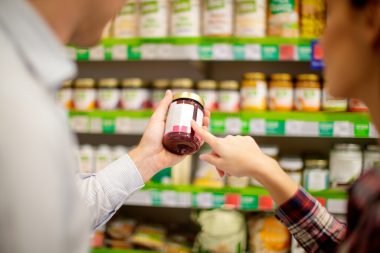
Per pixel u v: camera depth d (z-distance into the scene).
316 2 2.11
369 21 0.66
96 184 1.29
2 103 0.52
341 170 2.14
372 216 0.58
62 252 0.55
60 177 0.56
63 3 0.68
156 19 2.21
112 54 2.22
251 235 2.26
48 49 0.62
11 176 0.51
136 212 2.70
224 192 2.13
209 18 2.14
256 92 2.16
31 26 0.61
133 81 2.31
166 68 2.68
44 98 0.57
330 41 0.73
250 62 2.60
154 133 1.35
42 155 0.53
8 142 0.51
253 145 1.17
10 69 0.55
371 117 0.73
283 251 2.21
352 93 0.74
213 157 1.17
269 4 2.16
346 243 0.66
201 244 2.24
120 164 1.34
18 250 0.51
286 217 1.12
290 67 2.56
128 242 2.36
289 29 2.11
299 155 2.39
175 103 1.36
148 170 1.36
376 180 0.66
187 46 2.12
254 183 2.20
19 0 0.61
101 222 1.30
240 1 2.13
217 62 2.63
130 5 2.27
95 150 2.46
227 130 2.14
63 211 0.56
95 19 0.75
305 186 2.17
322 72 2.43
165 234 2.41
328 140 2.53
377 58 0.68
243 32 2.12
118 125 2.25
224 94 2.20
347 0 0.69
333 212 2.10
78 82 2.35
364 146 2.33
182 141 1.30
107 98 2.33
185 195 2.17
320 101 2.15
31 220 0.51
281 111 2.15
